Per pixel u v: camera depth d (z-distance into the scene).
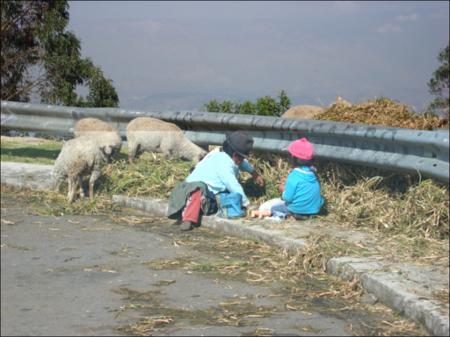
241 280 5.66
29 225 7.23
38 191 8.54
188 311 4.98
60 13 22.42
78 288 5.40
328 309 5.07
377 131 7.04
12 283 5.47
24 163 10.12
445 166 6.41
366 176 7.62
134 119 9.57
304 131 7.84
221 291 5.39
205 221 7.25
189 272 5.83
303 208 7.03
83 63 22.25
